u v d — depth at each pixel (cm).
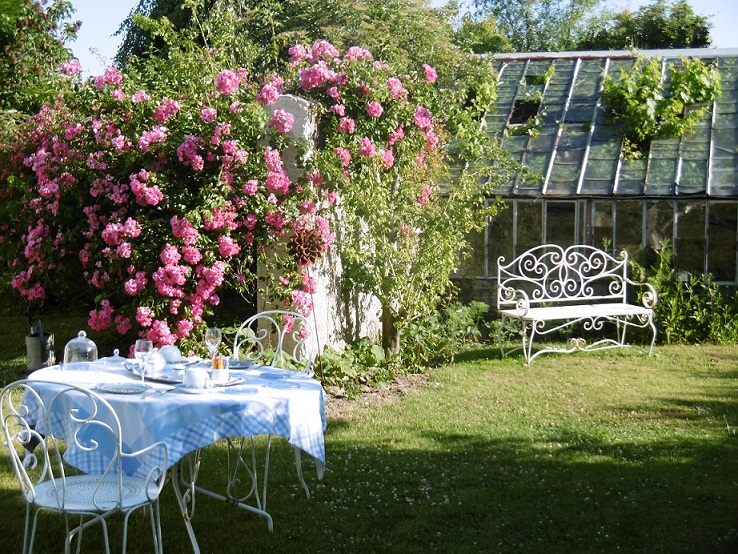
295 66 916
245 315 924
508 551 454
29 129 906
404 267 965
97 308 789
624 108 1295
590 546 459
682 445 646
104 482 407
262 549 461
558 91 1365
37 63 1518
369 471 583
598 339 1155
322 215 848
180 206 744
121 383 439
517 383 873
